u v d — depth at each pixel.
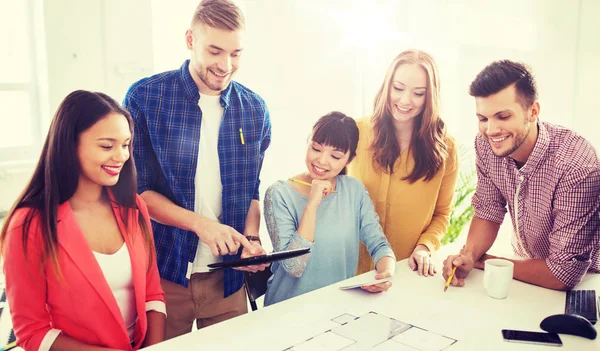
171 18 2.78
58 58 2.96
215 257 1.69
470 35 3.19
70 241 1.15
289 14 2.67
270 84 2.67
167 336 1.67
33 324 1.12
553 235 1.41
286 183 1.73
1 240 1.13
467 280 1.48
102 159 1.21
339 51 2.84
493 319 1.18
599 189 1.33
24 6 3.40
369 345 1.04
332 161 1.69
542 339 1.06
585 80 3.18
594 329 1.08
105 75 2.97
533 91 1.34
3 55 3.40
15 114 3.48
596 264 1.52
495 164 1.55
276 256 1.37
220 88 1.62
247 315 1.21
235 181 1.73
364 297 1.33
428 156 1.80
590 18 3.12
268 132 1.86
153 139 1.59
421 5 3.02
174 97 1.62
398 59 1.78
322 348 1.03
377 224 1.76
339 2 2.81
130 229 1.30
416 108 1.76
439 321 1.17
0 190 3.40
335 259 1.73
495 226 1.66
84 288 1.15
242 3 2.50
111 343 1.19
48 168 1.16
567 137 1.39
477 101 1.40
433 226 1.89
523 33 3.26
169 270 1.65
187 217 1.54
